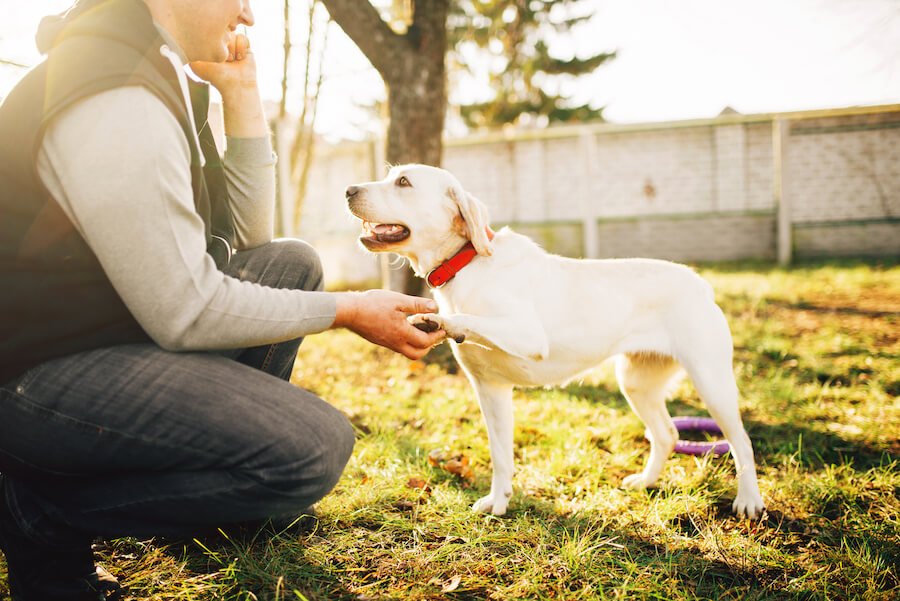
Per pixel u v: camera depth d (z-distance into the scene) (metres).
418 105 5.32
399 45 5.31
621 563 2.05
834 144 10.66
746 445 2.60
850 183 10.68
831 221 10.67
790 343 5.21
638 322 2.73
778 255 10.52
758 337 5.45
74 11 1.54
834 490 2.58
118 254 1.33
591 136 11.02
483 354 2.52
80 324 1.42
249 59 2.15
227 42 1.80
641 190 12.17
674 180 12.06
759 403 3.76
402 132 5.36
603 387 4.23
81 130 1.30
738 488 2.56
